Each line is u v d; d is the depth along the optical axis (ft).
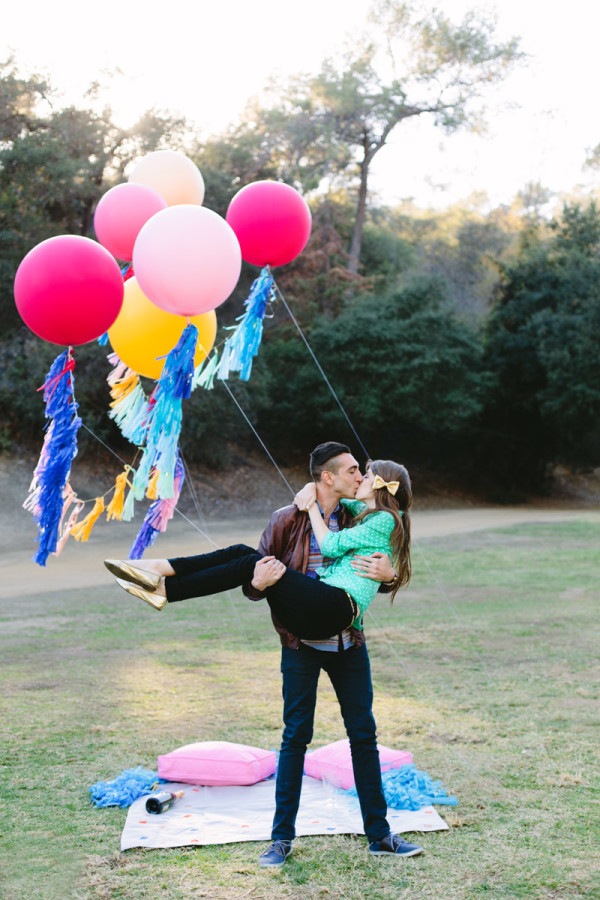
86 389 67.56
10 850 10.05
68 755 13.74
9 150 67.51
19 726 15.35
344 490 10.48
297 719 10.22
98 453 73.72
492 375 100.12
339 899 8.80
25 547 53.31
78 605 31.48
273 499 83.30
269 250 12.69
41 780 12.57
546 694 17.83
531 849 10.12
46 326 10.52
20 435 71.51
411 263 130.21
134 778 12.28
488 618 27.66
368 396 88.74
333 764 12.56
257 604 32.17
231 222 12.85
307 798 11.97
